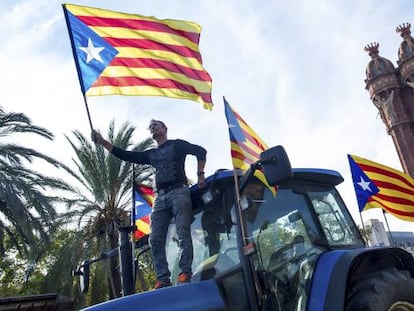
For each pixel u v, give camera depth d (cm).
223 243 363
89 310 276
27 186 1519
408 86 2961
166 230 392
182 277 343
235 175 353
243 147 423
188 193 390
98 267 1778
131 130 1912
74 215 1794
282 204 402
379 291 351
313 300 341
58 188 1766
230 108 443
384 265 417
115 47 496
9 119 1600
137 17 514
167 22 523
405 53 2989
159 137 432
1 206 1534
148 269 1250
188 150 413
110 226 1845
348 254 368
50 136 1681
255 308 323
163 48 511
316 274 361
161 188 398
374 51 3181
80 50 482
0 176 1481
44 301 1396
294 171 421
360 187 771
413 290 381
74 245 1764
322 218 430
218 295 323
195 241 386
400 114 2894
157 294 300
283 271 365
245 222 351
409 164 2759
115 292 1255
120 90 481
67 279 1717
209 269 359
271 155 318
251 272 334
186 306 300
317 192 445
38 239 1630
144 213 609
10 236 1630
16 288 2675
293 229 395
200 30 540
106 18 504
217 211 379
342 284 338
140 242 520
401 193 770
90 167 1850
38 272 2505
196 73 520
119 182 1864
